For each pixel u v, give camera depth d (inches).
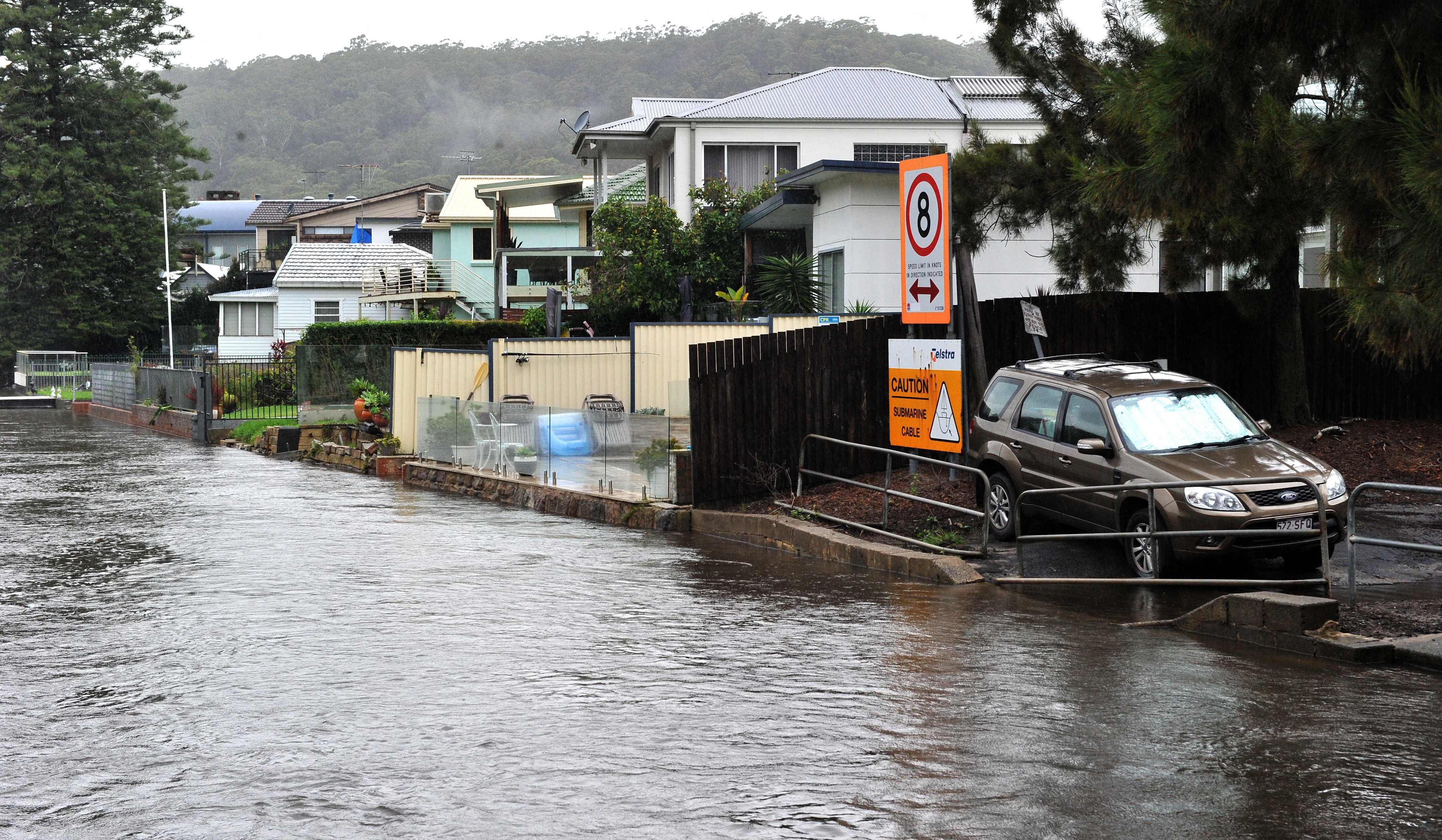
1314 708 547.5
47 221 5487.2
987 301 1343.5
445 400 1695.4
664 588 874.8
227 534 1168.8
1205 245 1218.6
